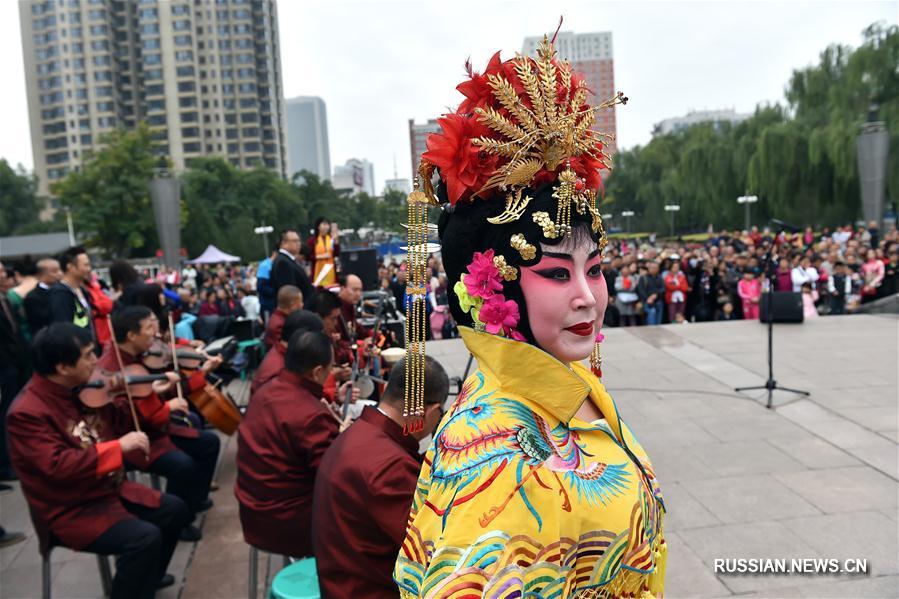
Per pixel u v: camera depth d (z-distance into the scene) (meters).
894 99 22.53
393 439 2.12
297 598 2.38
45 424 2.82
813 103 26.30
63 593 3.39
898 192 21.55
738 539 3.68
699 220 43.06
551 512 1.02
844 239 17.19
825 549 3.54
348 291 5.21
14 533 4.00
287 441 2.78
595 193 1.28
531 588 0.99
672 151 46.09
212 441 4.19
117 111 83.44
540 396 1.13
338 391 3.77
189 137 82.50
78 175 34.19
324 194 52.69
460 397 1.24
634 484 1.17
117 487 3.03
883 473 4.46
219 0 84.56
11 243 26.30
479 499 1.01
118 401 3.47
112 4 82.94
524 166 1.14
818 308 11.76
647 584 1.30
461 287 1.20
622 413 6.02
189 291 11.85
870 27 24.84
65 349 2.86
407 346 1.36
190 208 39.38
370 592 1.94
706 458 4.87
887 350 7.84
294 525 2.78
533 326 1.16
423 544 1.08
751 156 28.14
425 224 1.31
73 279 4.99
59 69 82.19
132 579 2.81
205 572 3.56
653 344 8.70
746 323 9.80
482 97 1.21
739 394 6.43
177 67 81.88
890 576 3.27
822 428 5.38
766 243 12.11
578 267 1.16
